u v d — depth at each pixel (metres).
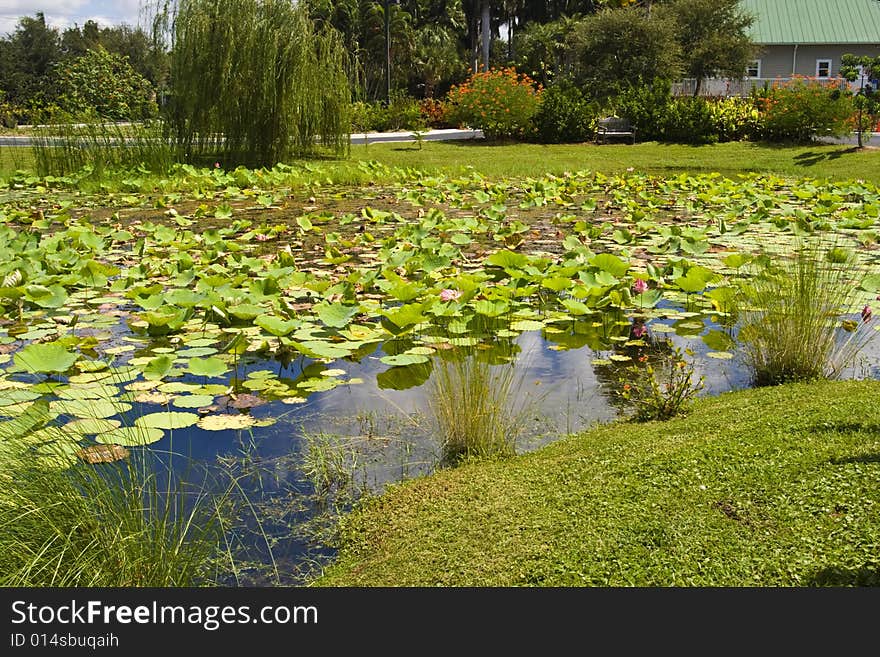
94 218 8.57
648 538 2.03
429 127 26.02
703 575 1.88
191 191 10.80
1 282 4.79
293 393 3.41
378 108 25.38
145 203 9.77
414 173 12.68
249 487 2.59
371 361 3.87
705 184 11.12
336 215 8.65
